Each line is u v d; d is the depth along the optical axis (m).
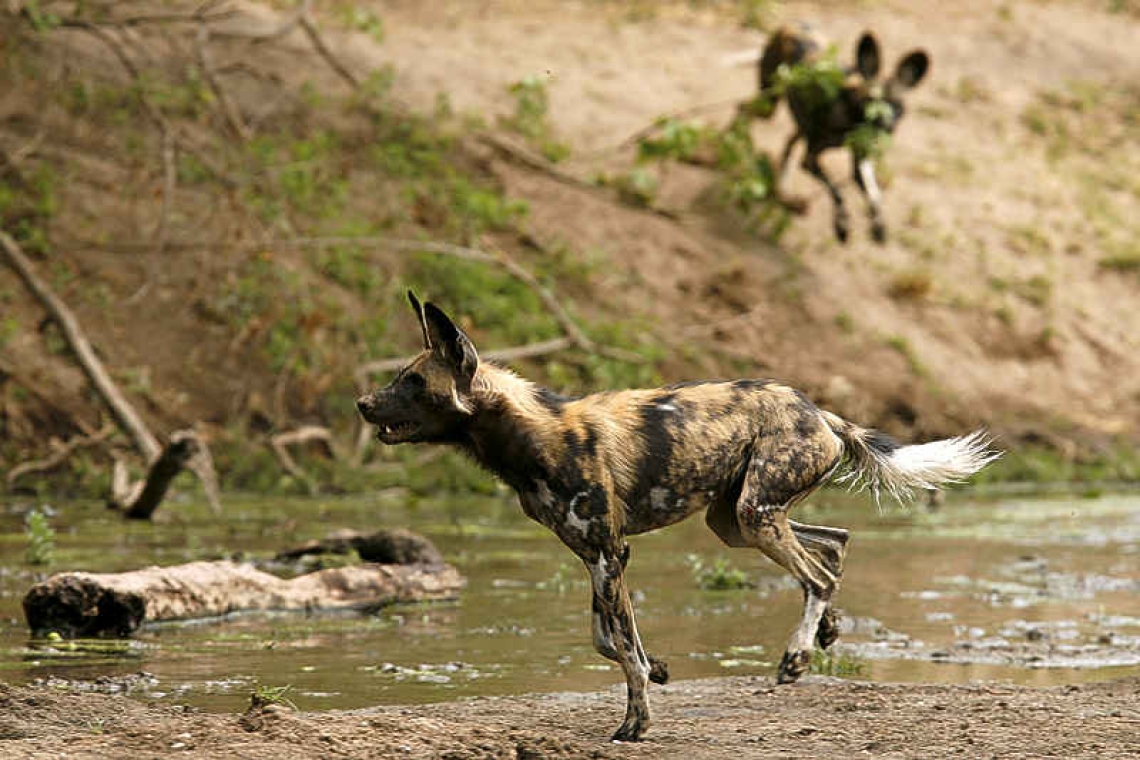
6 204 18.75
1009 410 21.39
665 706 7.11
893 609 10.27
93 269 18.53
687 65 26.09
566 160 22.84
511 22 26.92
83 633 8.96
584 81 24.92
